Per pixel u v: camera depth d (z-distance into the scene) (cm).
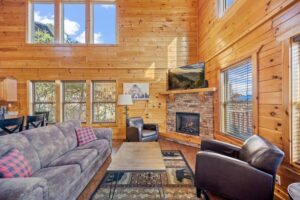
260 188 193
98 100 605
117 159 262
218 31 437
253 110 294
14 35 584
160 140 568
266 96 266
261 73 278
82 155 274
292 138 222
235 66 369
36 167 224
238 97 362
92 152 294
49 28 602
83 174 250
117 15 597
